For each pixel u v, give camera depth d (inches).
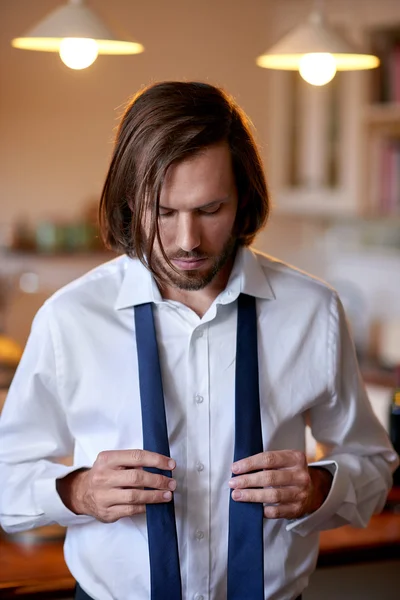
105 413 58.0
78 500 56.8
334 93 193.6
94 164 228.7
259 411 57.2
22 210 227.9
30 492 59.0
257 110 233.0
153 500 53.3
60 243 221.6
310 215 222.1
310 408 62.7
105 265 62.5
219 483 57.3
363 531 75.8
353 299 210.1
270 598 58.6
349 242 217.0
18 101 225.3
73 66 90.2
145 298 58.5
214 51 229.1
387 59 183.6
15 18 221.3
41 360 58.9
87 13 85.9
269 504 57.9
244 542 55.7
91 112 227.5
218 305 58.8
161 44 226.4
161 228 53.4
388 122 182.5
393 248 206.4
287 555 59.0
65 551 61.5
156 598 54.6
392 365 158.2
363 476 62.7
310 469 61.6
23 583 67.1
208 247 53.6
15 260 225.8
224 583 57.9
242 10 227.5
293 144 205.9
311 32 89.9
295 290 61.7
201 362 58.1
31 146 227.1
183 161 51.4
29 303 164.2
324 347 60.9
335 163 195.5
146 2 224.2
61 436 61.3
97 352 58.2
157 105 52.9
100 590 58.3
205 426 57.6
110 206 56.9
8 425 60.5
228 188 52.9
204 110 52.7
